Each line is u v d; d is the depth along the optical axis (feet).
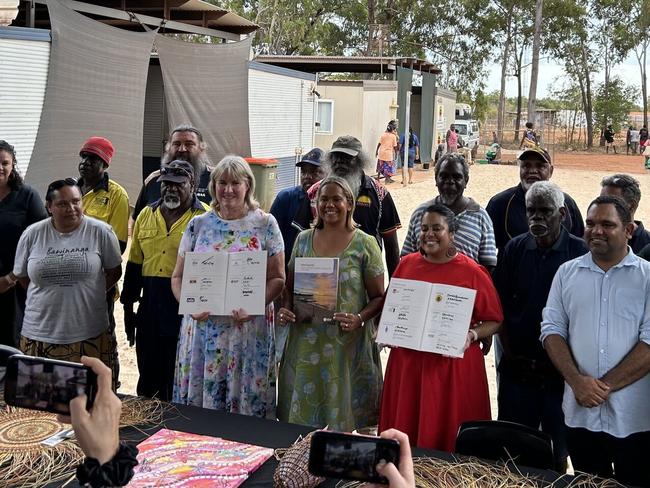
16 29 29.43
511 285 13.44
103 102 33.45
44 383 5.91
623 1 148.87
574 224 15.93
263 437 10.32
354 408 13.84
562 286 11.71
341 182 13.43
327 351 13.26
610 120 154.71
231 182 13.48
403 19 144.05
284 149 51.06
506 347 13.42
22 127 30.35
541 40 149.48
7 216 15.76
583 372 11.23
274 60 68.33
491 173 79.41
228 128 41.47
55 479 8.81
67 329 14.38
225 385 13.44
